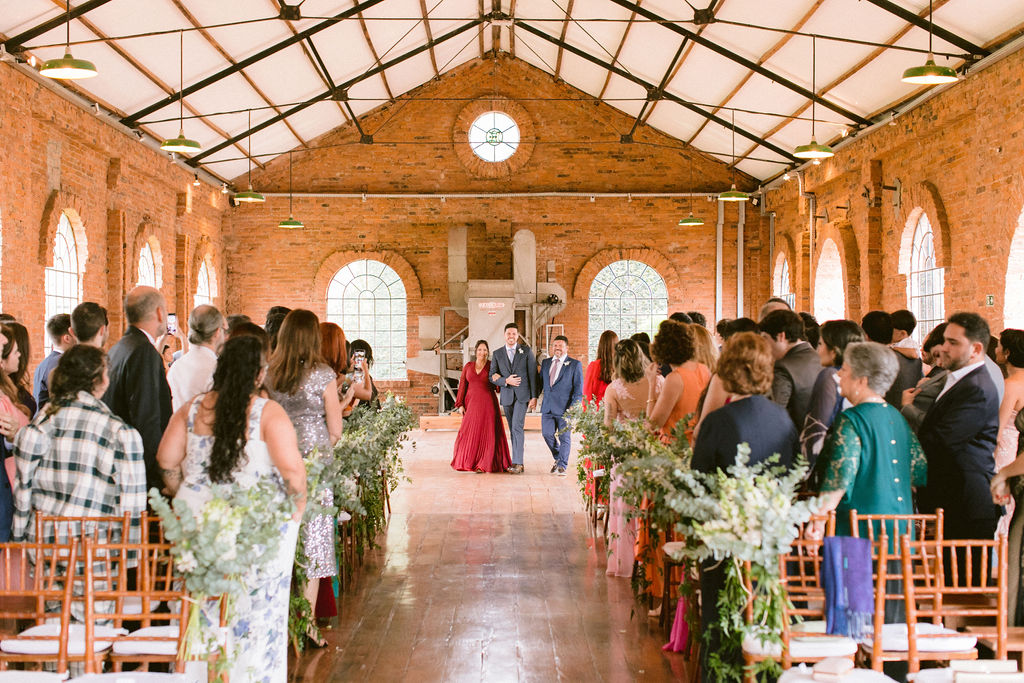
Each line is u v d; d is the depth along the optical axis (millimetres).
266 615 3521
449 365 17203
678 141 17406
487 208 17453
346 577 6090
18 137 9312
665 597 5098
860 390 3668
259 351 3561
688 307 17469
